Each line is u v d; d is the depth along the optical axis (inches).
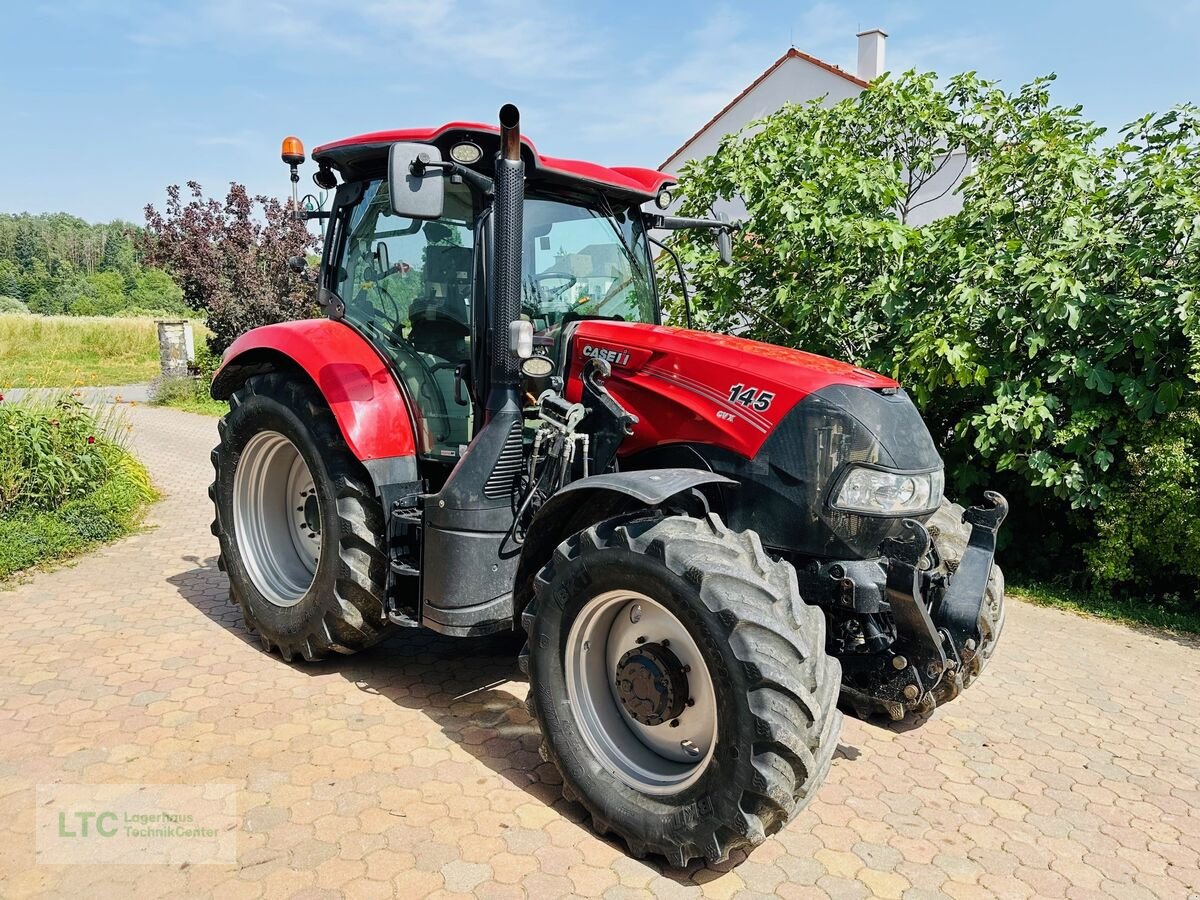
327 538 145.9
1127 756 138.3
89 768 118.5
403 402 148.9
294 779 117.6
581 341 138.6
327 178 166.6
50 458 246.8
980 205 231.3
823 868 104.9
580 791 109.5
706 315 255.4
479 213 136.2
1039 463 211.9
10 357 1051.9
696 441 123.4
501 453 130.6
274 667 155.3
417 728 133.7
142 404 645.3
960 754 136.6
